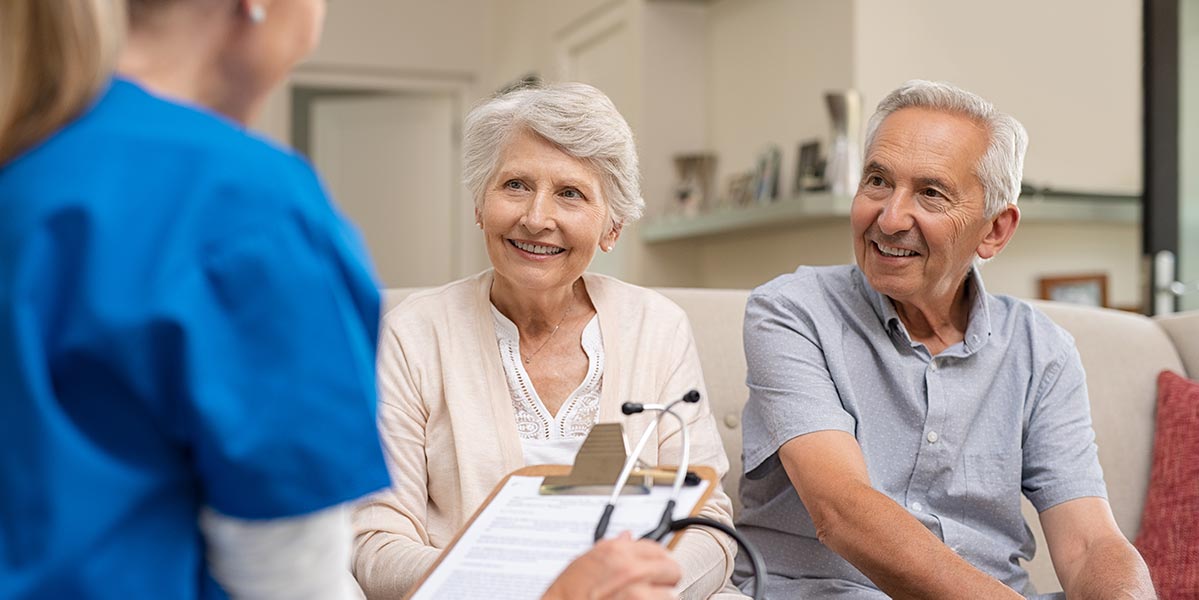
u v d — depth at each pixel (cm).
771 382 178
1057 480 179
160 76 77
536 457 168
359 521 160
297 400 68
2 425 65
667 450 170
